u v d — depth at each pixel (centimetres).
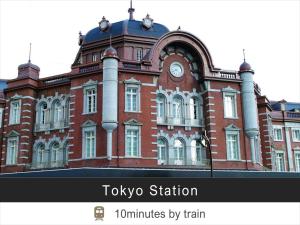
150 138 3150
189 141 3375
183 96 3484
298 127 4900
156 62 3369
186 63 3594
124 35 4084
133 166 3016
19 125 3600
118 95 3156
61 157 3419
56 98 3656
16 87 3712
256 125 3459
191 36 3497
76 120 3238
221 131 3397
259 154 3631
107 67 3125
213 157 3288
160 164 3198
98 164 3016
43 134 3594
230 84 3569
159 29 4328
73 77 3350
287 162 4712
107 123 2998
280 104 5038
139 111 3177
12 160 3547
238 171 3216
